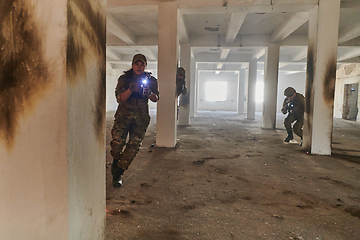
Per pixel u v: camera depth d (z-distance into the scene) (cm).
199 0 496
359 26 688
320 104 456
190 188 282
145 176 323
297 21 640
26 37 110
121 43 958
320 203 246
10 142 116
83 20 121
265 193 271
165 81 511
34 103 111
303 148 503
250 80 1281
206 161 404
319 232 191
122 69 2030
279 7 480
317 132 461
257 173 343
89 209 133
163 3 504
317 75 454
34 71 110
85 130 127
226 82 2280
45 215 115
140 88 268
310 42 478
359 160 423
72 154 114
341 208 234
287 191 277
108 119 1105
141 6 519
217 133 739
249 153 468
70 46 110
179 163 390
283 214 221
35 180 115
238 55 1276
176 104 536
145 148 502
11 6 112
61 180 112
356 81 1351
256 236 184
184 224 200
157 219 208
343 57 1191
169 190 275
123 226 195
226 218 212
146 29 852
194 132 757
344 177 331
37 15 108
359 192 276
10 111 114
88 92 129
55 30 106
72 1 110
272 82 893
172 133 513
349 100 1430
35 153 113
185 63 939
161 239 178
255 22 745
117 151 267
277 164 392
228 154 457
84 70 124
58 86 108
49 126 110
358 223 205
